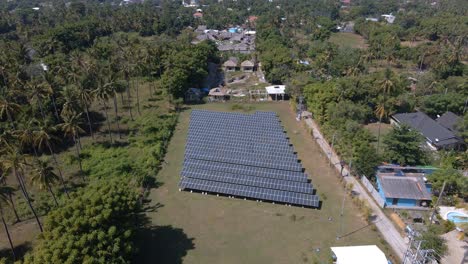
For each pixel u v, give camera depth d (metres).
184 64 132.12
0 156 64.75
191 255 61.97
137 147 98.50
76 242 47.94
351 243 64.69
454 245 62.03
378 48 177.88
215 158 90.38
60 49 176.12
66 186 80.31
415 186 74.69
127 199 57.31
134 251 54.56
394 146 84.75
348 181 83.81
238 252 62.78
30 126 80.81
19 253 61.59
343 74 148.62
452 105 110.38
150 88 139.25
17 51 155.88
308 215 72.44
